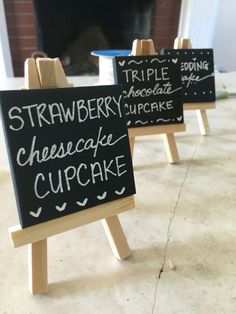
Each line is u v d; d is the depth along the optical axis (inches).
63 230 21.2
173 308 20.6
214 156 41.1
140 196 32.3
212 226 28.4
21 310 20.2
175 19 106.1
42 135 19.9
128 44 110.0
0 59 96.9
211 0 102.7
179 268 23.8
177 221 28.9
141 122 35.8
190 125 50.4
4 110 18.4
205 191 33.6
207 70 44.6
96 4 99.9
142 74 35.3
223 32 116.0
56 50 104.7
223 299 21.4
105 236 26.9
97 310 20.4
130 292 21.7
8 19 93.5
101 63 49.4
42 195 20.0
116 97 23.1
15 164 18.9
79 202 21.5
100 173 22.4
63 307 20.6
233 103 59.5
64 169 20.9
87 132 21.9
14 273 22.9
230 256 25.1
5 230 26.9
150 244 26.0
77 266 23.7
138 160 39.3
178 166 38.3
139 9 103.3
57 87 21.1
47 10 96.2
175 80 36.8
